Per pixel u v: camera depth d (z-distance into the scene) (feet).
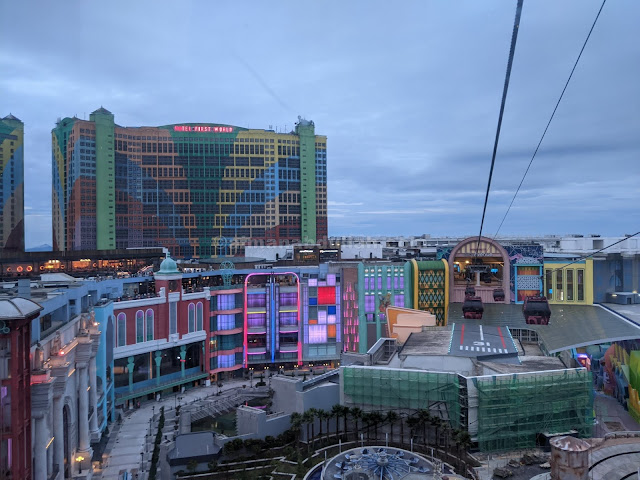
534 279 517.55
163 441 323.57
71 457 288.71
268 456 304.91
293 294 539.29
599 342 395.75
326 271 543.39
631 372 371.15
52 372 254.27
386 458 273.13
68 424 288.51
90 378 338.75
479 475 265.13
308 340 536.83
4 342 206.28
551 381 302.04
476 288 534.37
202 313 495.41
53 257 612.70
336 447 310.65
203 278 522.88
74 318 314.55
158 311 456.04
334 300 541.75
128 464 320.50
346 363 383.45
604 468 252.01
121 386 426.92
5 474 204.64
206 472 292.20
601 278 522.88
